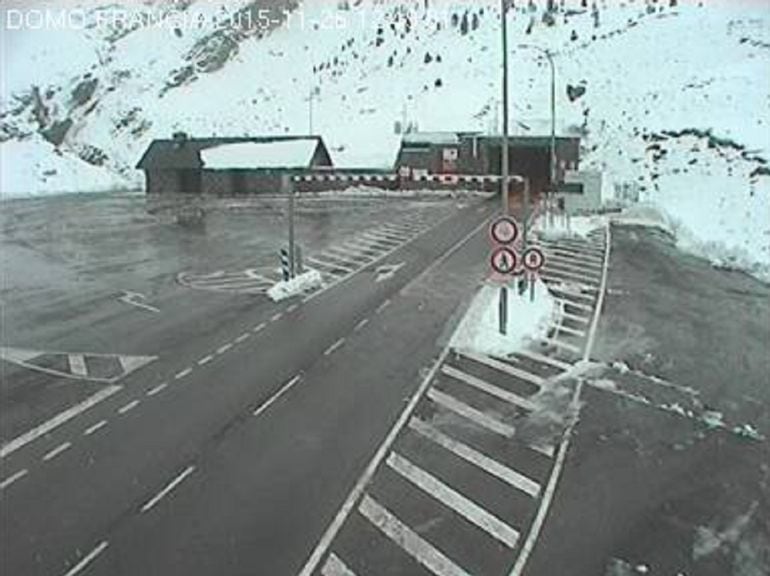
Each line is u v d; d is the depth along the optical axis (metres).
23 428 16.83
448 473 14.55
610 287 31.44
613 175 78.12
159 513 13.10
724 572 11.33
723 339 23.72
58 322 26.95
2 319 27.55
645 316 26.52
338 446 15.76
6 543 12.19
